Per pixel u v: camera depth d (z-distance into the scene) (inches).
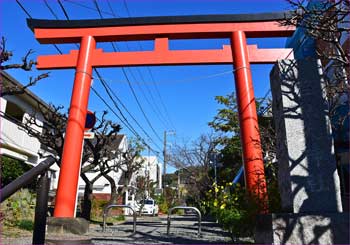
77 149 334.3
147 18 389.1
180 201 1642.5
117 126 539.8
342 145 309.3
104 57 379.2
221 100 776.9
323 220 157.2
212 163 917.2
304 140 180.9
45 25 390.6
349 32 193.2
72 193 320.8
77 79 363.3
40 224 110.7
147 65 379.6
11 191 97.1
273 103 207.9
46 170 114.3
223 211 268.7
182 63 378.6
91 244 224.4
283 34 388.2
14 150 599.5
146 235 317.4
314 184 172.9
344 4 176.2
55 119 514.3
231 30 385.4
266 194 220.5
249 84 356.8
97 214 729.6
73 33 389.1
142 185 1222.3
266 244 167.2
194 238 290.4
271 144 355.9
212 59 378.6
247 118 340.5
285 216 159.5
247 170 317.4
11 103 603.5
